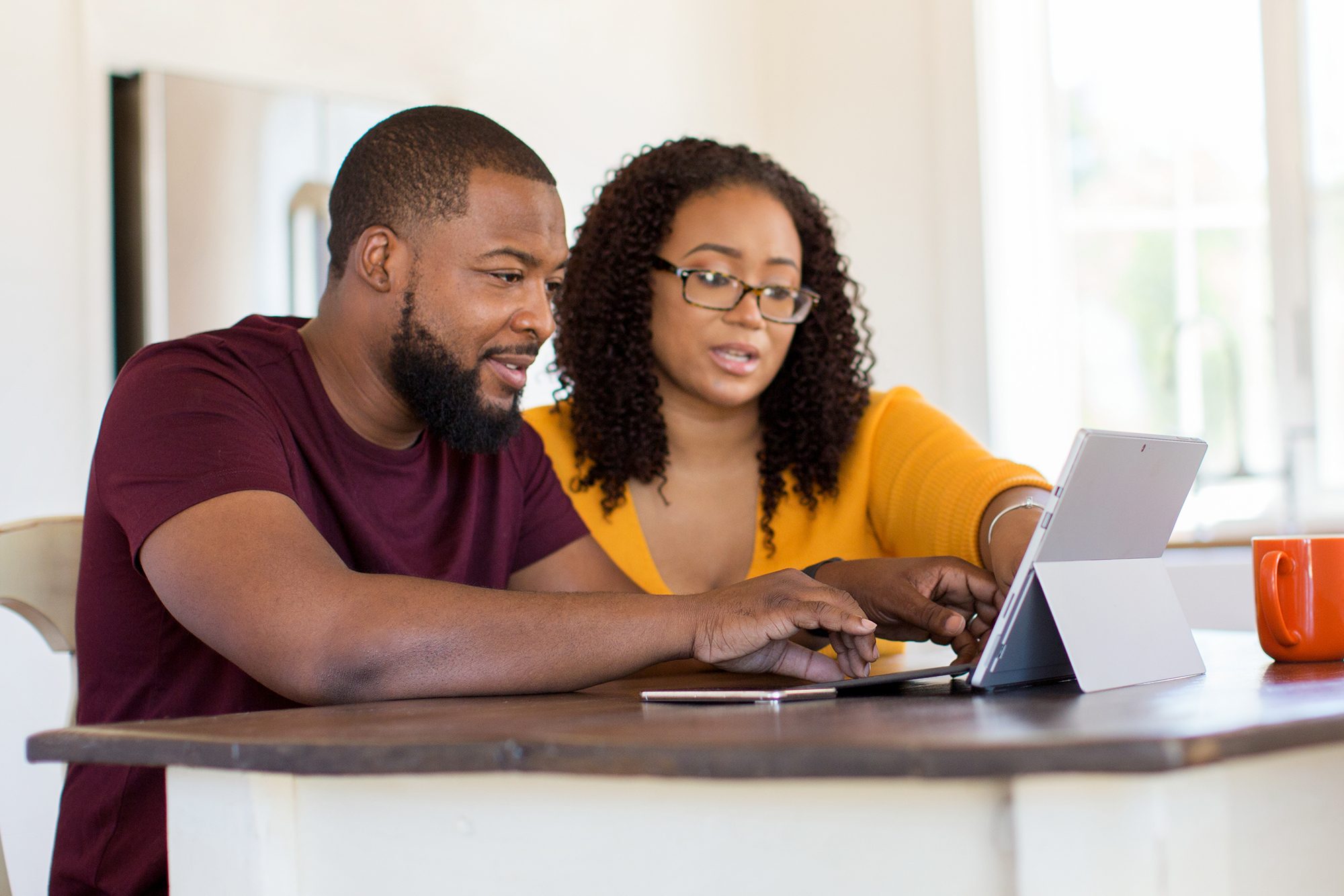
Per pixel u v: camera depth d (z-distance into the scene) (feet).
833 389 5.57
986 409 10.00
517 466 4.62
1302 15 9.35
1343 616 3.53
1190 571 8.68
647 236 5.41
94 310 7.85
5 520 7.53
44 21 7.75
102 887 3.33
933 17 10.25
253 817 2.33
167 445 3.33
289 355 3.96
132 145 8.03
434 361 3.88
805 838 2.02
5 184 7.59
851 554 5.55
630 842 2.10
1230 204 9.76
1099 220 10.12
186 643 3.63
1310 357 9.32
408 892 2.24
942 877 1.97
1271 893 2.04
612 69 10.48
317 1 8.80
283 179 8.45
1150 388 10.00
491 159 3.88
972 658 3.72
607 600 3.17
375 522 4.02
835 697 2.84
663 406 5.56
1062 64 10.20
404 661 2.99
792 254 5.45
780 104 11.00
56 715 7.68
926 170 10.30
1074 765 1.79
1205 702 2.42
